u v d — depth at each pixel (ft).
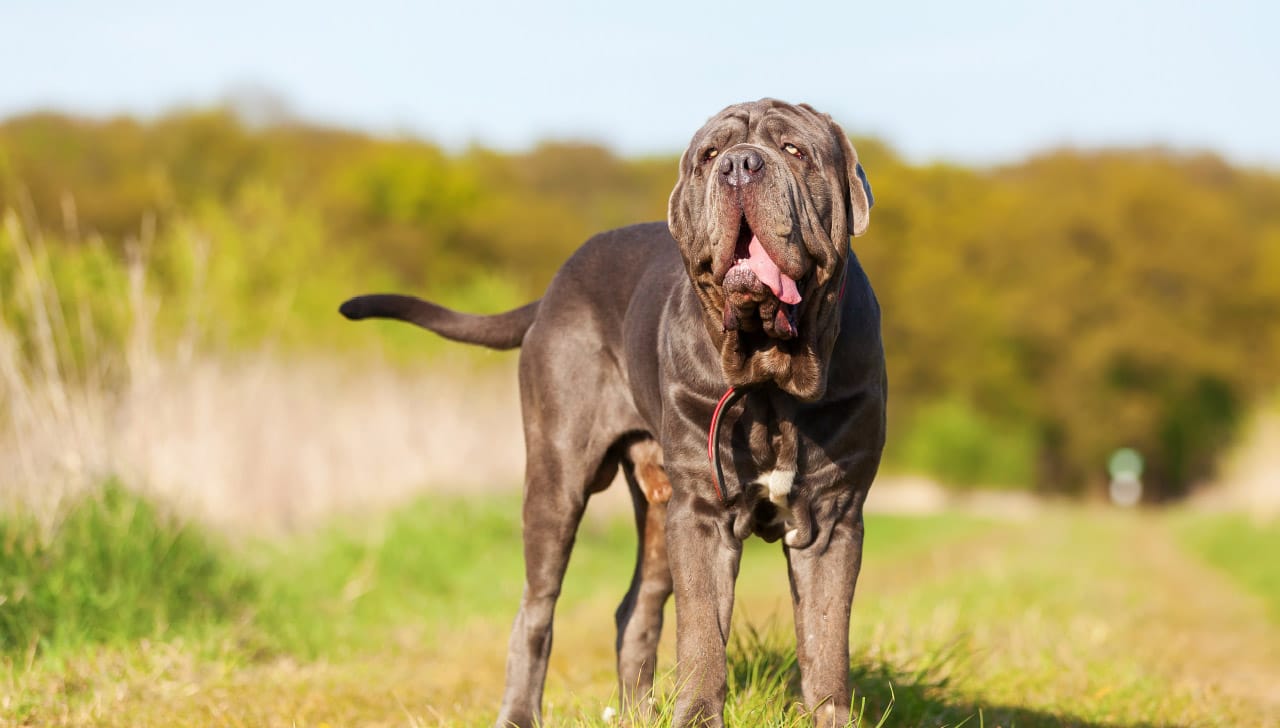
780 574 45.32
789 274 11.69
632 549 44.86
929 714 16.07
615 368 15.90
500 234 179.83
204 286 39.40
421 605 29.37
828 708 12.83
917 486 159.63
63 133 174.60
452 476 42.75
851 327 13.07
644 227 16.56
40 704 17.16
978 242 185.16
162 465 29.04
